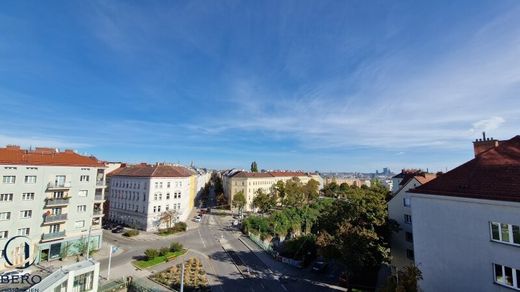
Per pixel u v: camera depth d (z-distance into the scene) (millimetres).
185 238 63469
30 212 42719
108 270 38344
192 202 110000
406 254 36531
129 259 46656
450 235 19953
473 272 18484
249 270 43375
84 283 30719
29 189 42688
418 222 22297
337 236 34406
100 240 51938
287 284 38062
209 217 93438
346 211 40062
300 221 80625
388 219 37156
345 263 32844
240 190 113375
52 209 45656
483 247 18031
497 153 21281
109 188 80625
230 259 48938
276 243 62750
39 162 44188
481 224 18203
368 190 45000
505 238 16984
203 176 155875
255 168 153375
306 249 51906
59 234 45469
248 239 64125
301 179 164000
